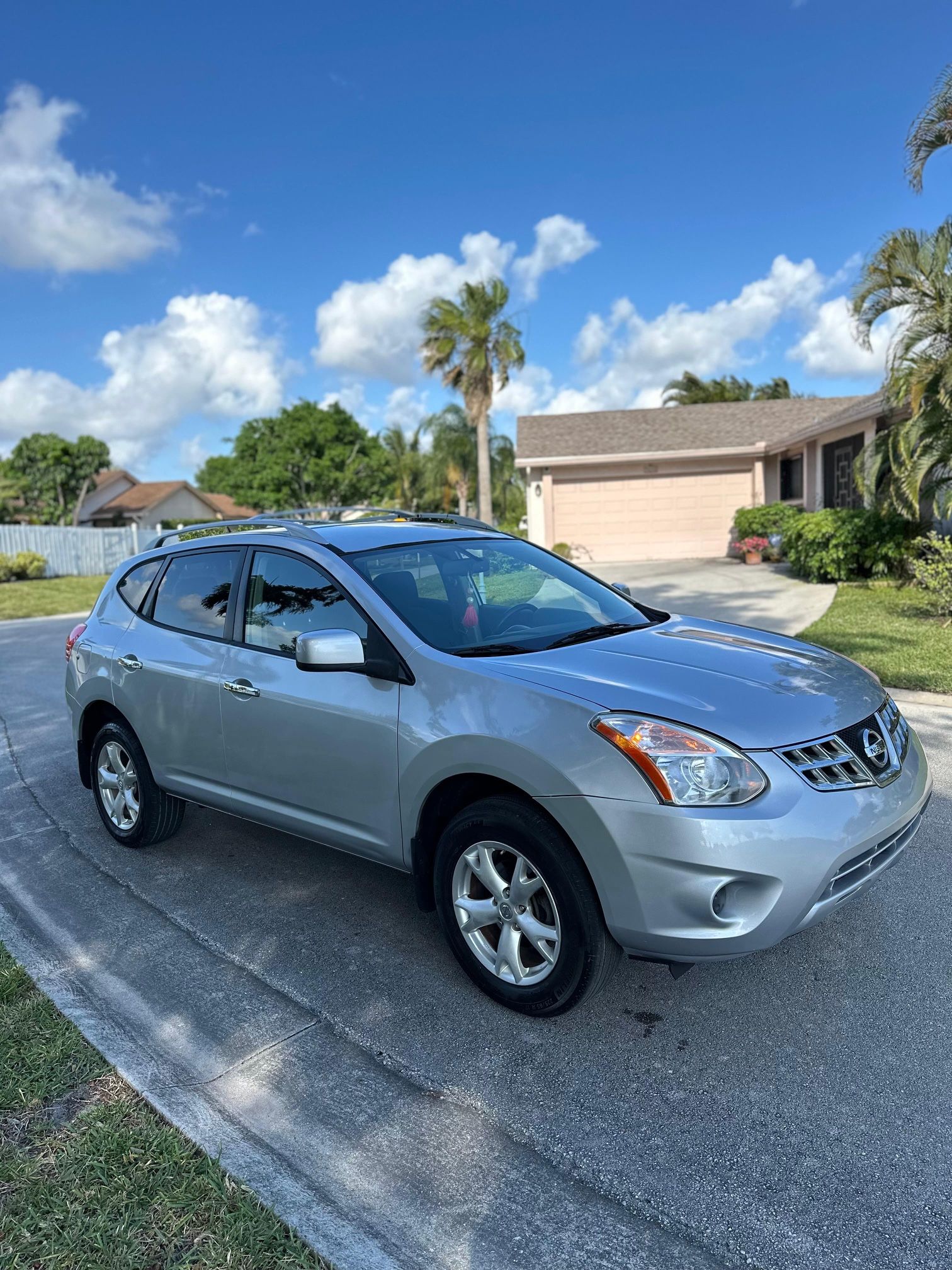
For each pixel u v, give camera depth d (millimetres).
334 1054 3012
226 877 4531
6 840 5250
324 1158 2516
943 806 4973
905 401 11664
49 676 10797
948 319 10875
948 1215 2242
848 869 2824
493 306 26938
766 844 2668
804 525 14555
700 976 3414
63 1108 2730
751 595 13391
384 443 57875
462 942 3275
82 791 6160
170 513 58656
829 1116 2619
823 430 17219
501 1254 2188
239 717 3971
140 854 4898
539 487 21625
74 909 4223
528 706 2994
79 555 29453
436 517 5074
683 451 20531
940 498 12055
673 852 2676
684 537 21516
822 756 2883
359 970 3553
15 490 34719
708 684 3117
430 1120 2674
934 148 10766
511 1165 2480
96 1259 2145
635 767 2746
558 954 2965
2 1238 2217
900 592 12562
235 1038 3117
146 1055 3010
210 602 4344
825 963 3453
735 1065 2875
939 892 3990
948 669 7707
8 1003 3348
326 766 3613
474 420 28188
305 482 57688
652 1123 2631
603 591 4508
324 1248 2189
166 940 3863
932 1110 2623
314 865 4648
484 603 3908
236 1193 2357
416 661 3363
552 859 2902
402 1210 2326
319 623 3764
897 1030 3014
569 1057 2955
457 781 3217
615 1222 2273
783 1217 2264
